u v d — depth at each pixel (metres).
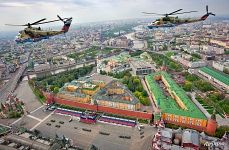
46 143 193.00
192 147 178.25
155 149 178.25
